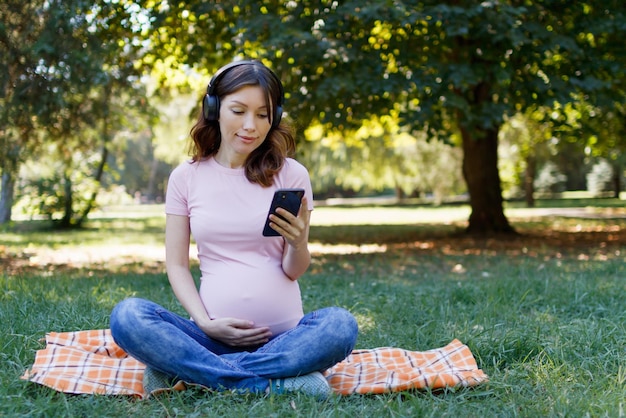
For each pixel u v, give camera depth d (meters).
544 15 9.72
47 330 3.86
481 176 13.09
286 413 2.50
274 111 2.85
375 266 8.16
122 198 19.19
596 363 3.25
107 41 8.89
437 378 2.85
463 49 9.42
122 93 10.51
